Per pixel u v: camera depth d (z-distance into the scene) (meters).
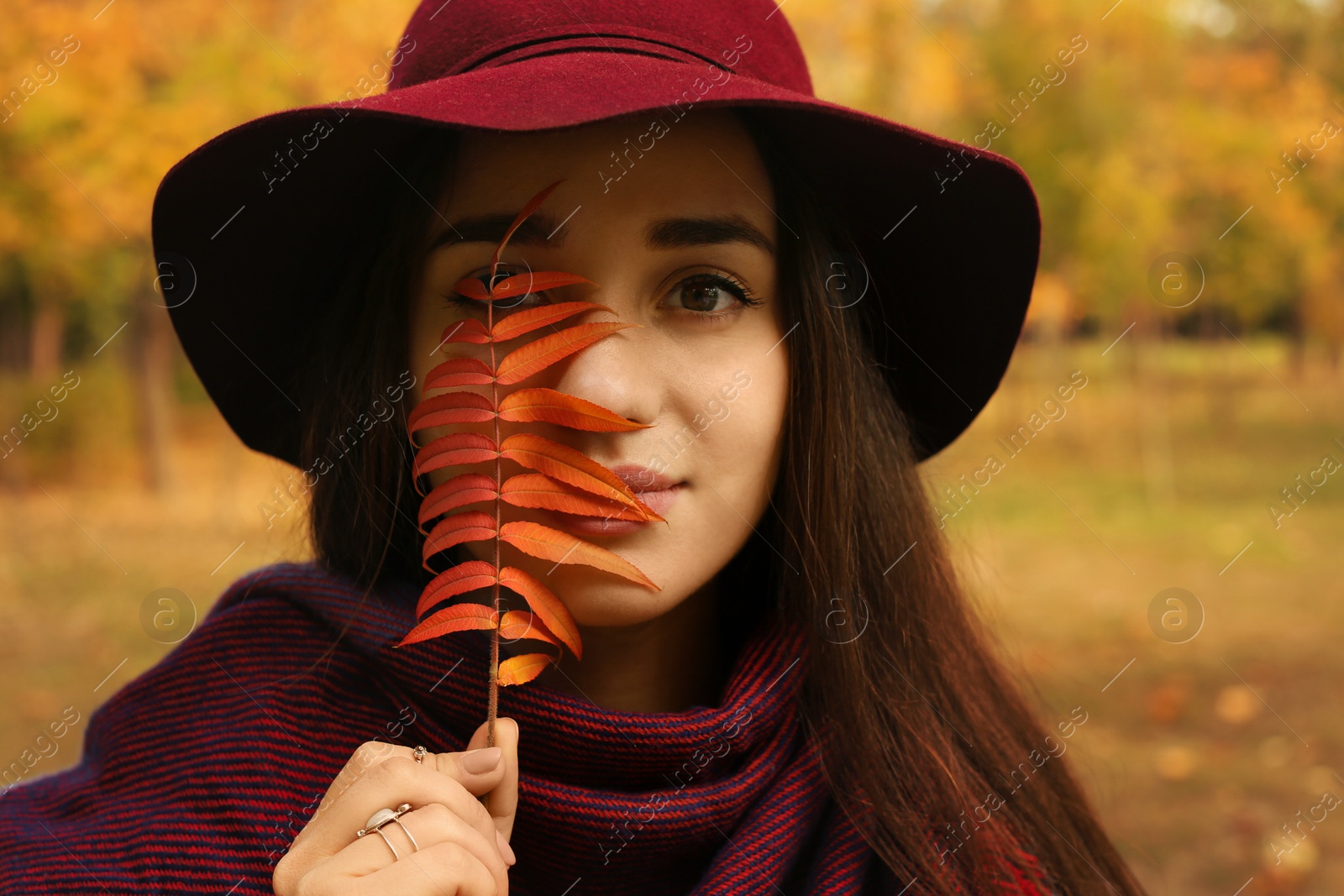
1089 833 1.57
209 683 1.25
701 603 1.31
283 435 1.48
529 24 1.12
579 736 1.12
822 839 1.28
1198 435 14.25
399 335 1.22
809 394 1.24
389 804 0.92
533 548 0.99
